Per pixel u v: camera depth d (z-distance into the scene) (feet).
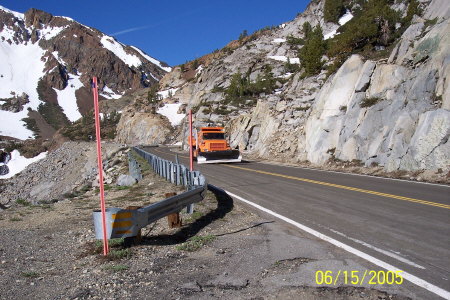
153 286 16.61
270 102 146.51
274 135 115.85
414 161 52.29
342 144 72.59
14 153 487.20
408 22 114.52
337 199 36.65
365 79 73.72
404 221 26.40
